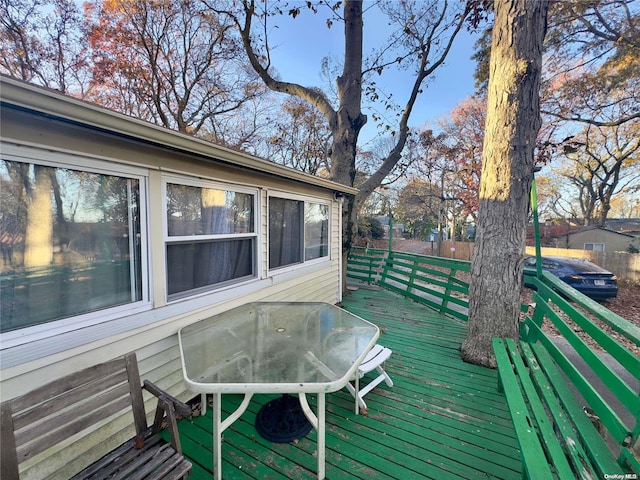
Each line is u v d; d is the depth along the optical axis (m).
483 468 1.84
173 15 9.32
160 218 2.19
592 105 9.71
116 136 1.82
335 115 6.96
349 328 2.35
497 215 3.13
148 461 1.41
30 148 1.51
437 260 5.58
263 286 3.37
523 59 2.92
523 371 2.21
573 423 1.65
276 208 3.68
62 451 1.65
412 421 2.28
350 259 8.31
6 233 1.49
